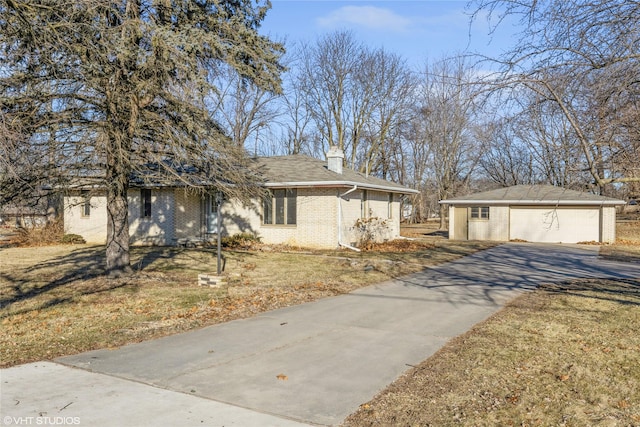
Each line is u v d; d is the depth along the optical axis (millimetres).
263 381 5703
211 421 4594
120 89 11547
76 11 9992
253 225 23000
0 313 9148
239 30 12789
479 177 42156
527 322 8648
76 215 25266
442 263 17938
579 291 12000
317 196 21562
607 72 5555
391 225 27375
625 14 5598
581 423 4605
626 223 37969
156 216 23375
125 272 13547
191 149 12695
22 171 10727
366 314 9422
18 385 5480
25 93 11086
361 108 41312
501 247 24906
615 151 5566
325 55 40875
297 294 11438
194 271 14945
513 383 5629
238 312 9484
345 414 4793
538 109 6078
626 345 7102
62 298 10648
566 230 28781
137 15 12070
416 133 40219
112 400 5070
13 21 8609
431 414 4793
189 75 11523
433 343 7379
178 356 6629
